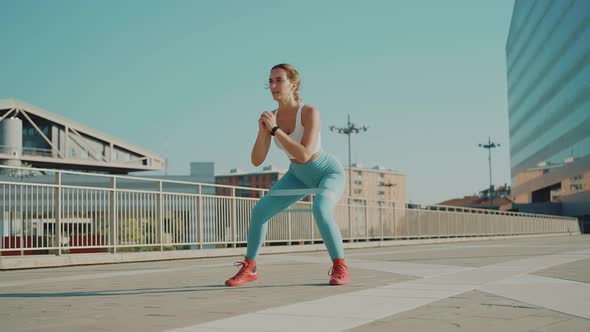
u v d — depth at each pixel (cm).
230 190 1285
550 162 8144
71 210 941
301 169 499
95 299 416
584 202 6906
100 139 8381
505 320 295
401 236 2045
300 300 390
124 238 1021
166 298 415
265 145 499
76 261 932
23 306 383
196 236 1175
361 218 1816
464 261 818
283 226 1443
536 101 8838
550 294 402
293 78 488
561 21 7475
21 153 7469
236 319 309
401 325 282
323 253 1312
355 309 339
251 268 514
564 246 1428
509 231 3272
